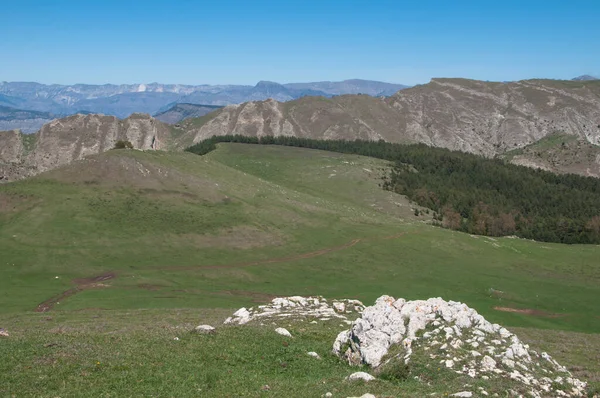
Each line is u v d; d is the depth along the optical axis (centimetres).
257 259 11675
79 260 10344
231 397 2602
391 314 3650
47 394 2486
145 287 9062
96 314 6338
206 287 9488
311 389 2753
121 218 12619
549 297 10100
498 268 12244
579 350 4581
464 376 2995
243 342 3619
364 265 11725
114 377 2753
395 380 3045
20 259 10012
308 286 10075
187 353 3253
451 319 3662
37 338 3469
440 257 12775
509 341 3562
